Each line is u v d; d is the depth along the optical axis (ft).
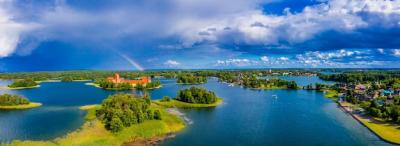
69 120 614.75
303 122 631.56
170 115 632.79
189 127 571.69
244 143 480.23
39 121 610.24
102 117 534.37
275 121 636.48
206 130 550.77
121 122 489.67
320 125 606.55
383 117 654.53
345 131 560.20
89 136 465.47
